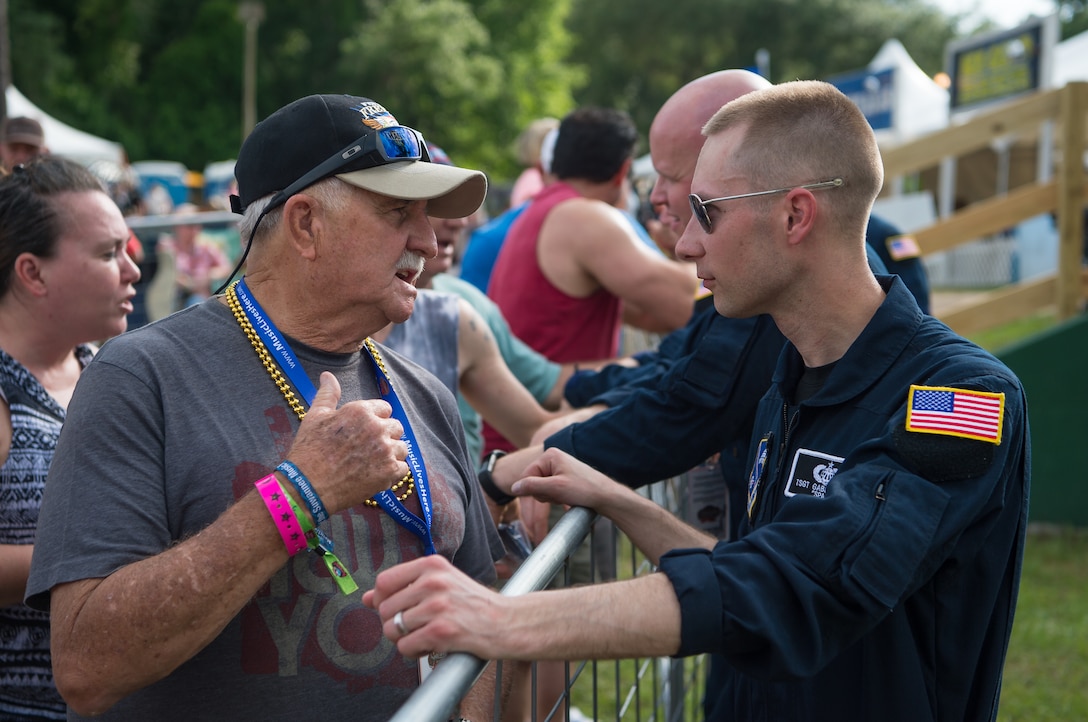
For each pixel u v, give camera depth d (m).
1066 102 6.14
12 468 2.08
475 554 1.94
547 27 40.47
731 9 43.97
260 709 1.58
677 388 2.21
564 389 3.09
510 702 1.89
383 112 1.73
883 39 44.47
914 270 3.49
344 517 1.67
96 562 1.47
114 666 1.45
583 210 3.69
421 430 1.90
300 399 1.68
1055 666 4.22
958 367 1.53
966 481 1.45
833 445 1.64
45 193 2.21
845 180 1.65
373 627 1.66
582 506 1.89
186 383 1.61
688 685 3.26
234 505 1.48
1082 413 5.89
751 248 1.68
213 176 25.20
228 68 36.59
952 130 6.14
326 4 37.81
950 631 1.56
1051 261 20.14
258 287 1.74
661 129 2.45
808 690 1.60
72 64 33.53
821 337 1.71
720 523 2.71
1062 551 5.66
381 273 1.69
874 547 1.36
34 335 2.25
